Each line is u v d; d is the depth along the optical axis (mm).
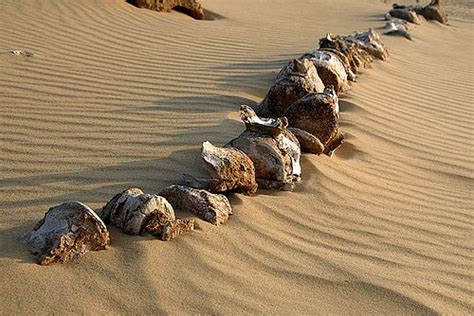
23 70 9453
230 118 7801
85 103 8227
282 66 11047
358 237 5445
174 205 5230
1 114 7516
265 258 4789
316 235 5348
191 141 6836
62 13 13281
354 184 6582
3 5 12945
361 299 4438
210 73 10305
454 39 19297
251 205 5570
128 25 13555
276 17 19203
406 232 5715
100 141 6836
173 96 8797
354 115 8977
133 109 8086
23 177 5832
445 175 7543
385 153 7871
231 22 16922
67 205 4512
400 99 10648
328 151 7215
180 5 16375
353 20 19828
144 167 6125
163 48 12039
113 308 3943
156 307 4000
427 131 9148
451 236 5785
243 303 4172
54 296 3955
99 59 10641
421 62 14547
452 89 12266
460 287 4801
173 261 4477
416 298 4500
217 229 5023
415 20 20062
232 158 5660
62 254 4289
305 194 6078
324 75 9523
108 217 4840
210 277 4391
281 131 6176
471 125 9984
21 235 4617
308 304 4289
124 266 4328
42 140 6789
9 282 4008
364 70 11828
